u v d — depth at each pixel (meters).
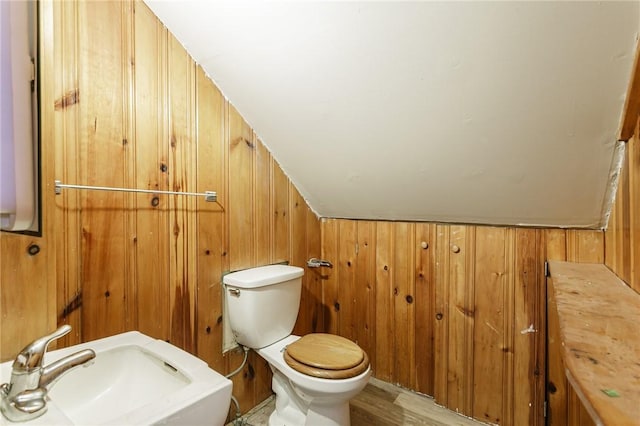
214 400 0.73
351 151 1.57
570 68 0.94
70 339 1.03
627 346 0.60
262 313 1.49
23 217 0.71
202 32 1.28
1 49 0.63
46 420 0.58
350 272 2.15
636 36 0.81
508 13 0.88
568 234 1.45
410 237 1.90
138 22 1.21
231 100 1.56
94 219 1.09
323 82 1.28
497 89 1.06
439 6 0.92
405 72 1.13
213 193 1.49
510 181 1.36
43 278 0.82
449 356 1.75
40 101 0.75
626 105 0.90
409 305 1.91
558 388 1.44
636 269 0.90
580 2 0.80
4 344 0.76
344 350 1.42
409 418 1.67
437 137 1.31
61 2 1.01
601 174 1.18
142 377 0.95
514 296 1.57
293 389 1.46
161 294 1.29
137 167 1.21
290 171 1.90
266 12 1.10
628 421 0.39
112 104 1.13
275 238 1.86
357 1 0.98
